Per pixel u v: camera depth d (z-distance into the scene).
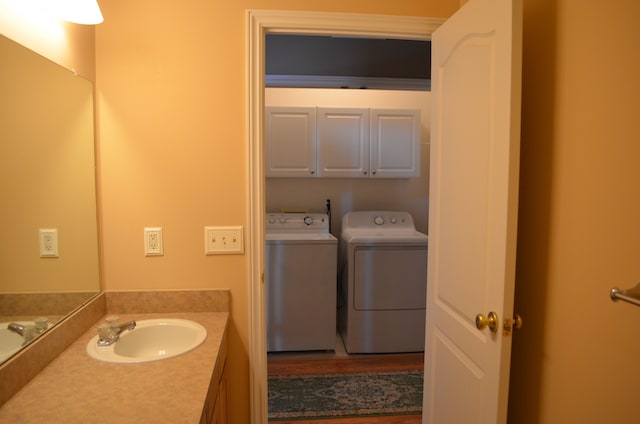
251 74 1.55
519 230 1.29
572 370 1.05
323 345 3.04
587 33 0.98
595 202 0.96
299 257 2.98
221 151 1.58
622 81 0.88
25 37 1.08
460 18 1.34
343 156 3.30
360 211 3.61
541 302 1.18
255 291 1.62
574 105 1.03
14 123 1.04
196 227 1.59
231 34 1.55
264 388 1.67
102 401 0.95
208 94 1.56
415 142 3.36
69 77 1.32
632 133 0.85
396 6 1.61
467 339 1.31
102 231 1.55
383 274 3.02
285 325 3.00
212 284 1.62
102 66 1.51
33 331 1.09
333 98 3.63
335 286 3.02
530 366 1.24
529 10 1.23
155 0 1.52
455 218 1.40
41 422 0.86
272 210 3.60
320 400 2.38
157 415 0.89
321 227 3.45
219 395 1.31
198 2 1.53
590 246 0.98
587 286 0.99
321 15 1.57
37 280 1.13
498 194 1.11
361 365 2.85
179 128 1.55
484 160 1.19
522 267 1.28
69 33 1.32
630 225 0.86
